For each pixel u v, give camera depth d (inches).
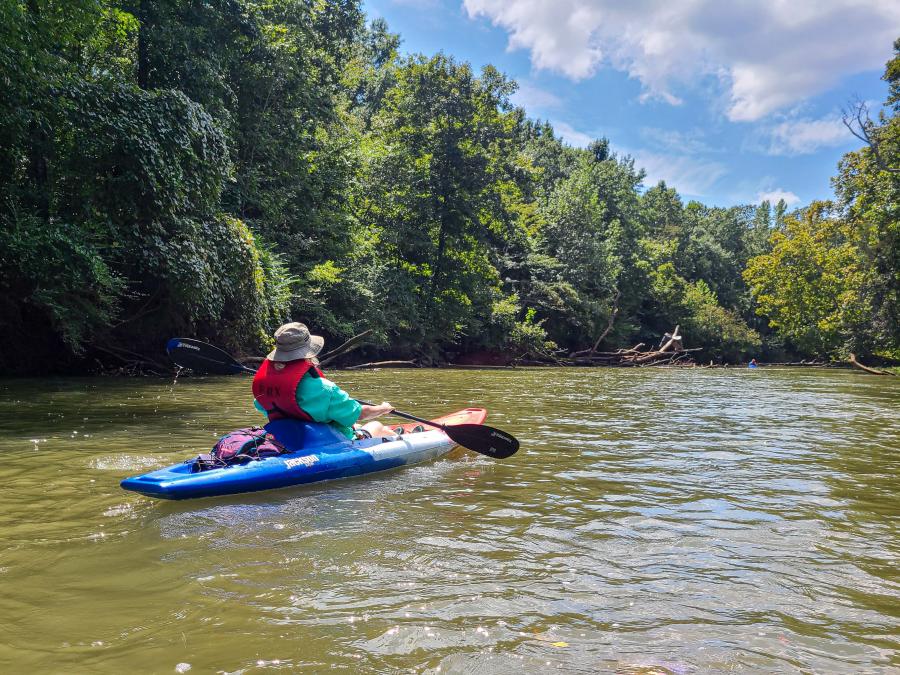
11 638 80.0
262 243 705.0
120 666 73.3
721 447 233.0
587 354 1425.9
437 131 1066.1
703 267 2250.2
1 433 231.5
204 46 661.3
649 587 100.5
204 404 330.0
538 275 1445.6
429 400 387.5
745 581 103.6
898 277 992.2
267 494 153.8
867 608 94.0
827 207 1162.0
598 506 147.6
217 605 90.7
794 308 1695.4
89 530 124.5
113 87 486.9
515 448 189.6
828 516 141.8
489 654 78.0
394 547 116.7
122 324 559.8
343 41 1179.3
